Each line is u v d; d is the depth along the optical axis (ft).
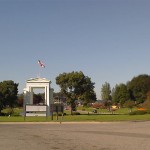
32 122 157.17
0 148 59.82
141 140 72.95
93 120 166.40
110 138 77.71
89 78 342.64
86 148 59.52
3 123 151.94
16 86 331.16
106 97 572.10
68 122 154.92
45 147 61.11
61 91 342.23
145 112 237.45
